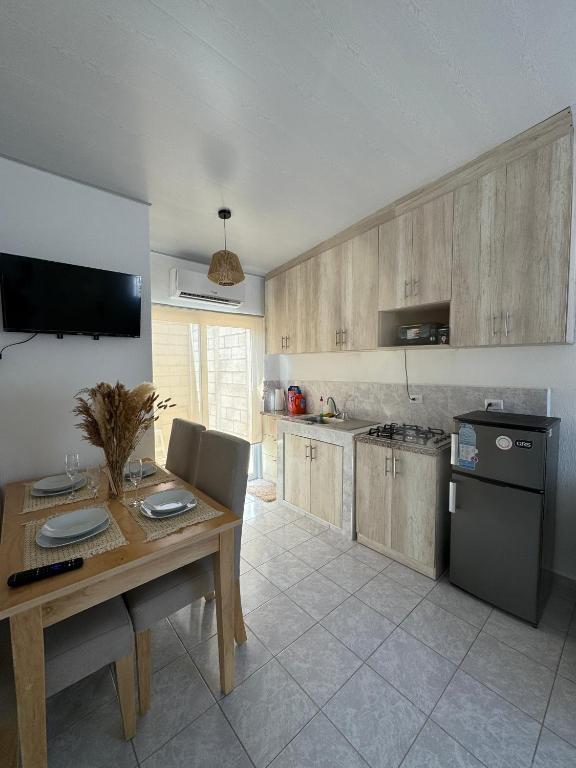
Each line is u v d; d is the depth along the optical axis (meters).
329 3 1.10
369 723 1.28
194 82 1.39
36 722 0.97
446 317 2.57
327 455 2.83
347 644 1.64
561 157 1.66
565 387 1.99
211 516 1.39
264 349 4.18
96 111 1.56
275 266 3.82
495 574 1.85
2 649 1.09
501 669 1.50
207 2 1.08
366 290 2.71
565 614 1.83
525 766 1.13
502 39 1.23
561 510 2.02
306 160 1.94
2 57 1.27
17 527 1.33
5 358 1.97
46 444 2.11
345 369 3.36
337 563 2.33
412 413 2.78
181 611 1.91
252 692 1.40
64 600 1.00
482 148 1.87
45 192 2.05
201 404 3.77
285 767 1.14
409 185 2.22
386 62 1.31
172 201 2.41
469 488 1.92
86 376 2.25
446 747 1.19
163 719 1.30
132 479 1.64
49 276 2.02
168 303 3.41
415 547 2.22
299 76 1.37
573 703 1.34
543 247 1.74
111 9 1.10
